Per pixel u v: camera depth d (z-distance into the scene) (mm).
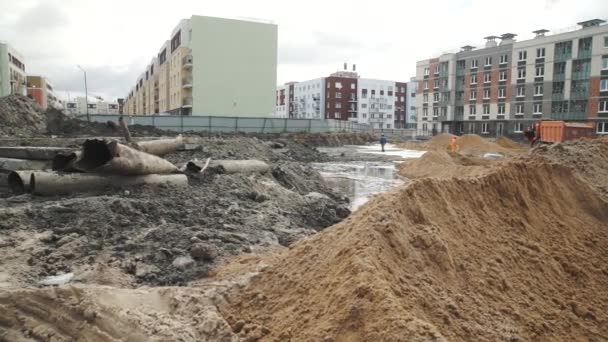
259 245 8102
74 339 4359
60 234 7711
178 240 7758
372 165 27766
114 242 7582
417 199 5855
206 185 12148
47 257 6773
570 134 32812
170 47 64188
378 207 5418
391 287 4168
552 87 54344
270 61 56094
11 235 7477
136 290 5250
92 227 8078
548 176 8742
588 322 5391
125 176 11000
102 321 4484
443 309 4324
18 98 29156
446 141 42562
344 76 116688
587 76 50750
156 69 79688
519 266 5949
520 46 57875
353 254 4574
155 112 81125
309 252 5445
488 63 62719
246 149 23875
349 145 52000
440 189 6410
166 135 34500
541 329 4863
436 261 5035
